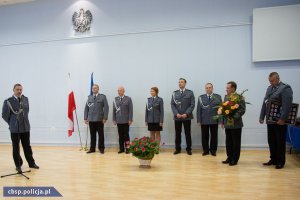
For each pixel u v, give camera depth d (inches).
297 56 231.9
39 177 162.9
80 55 290.5
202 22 255.6
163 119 250.5
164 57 265.0
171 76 263.0
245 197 123.5
